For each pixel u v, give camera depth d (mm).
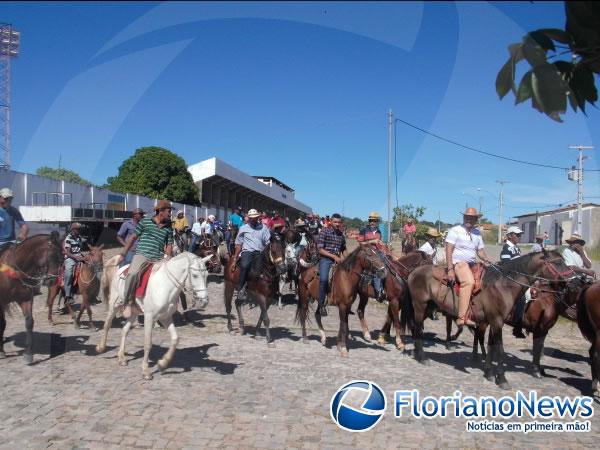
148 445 4414
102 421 4906
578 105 1529
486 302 6680
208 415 5133
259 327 9109
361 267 7730
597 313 6066
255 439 4590
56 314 10289
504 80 1424
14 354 7305
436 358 7926
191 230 15523
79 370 6602
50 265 6719
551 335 10422
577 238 8156
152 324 6348
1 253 6742
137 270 6527
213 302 12812
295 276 9461
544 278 6551
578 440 4816
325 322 10867
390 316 8938
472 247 6926
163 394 5727
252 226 8859
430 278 7402
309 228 12070
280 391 5938
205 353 7746
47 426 4766
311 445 4504
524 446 4656
